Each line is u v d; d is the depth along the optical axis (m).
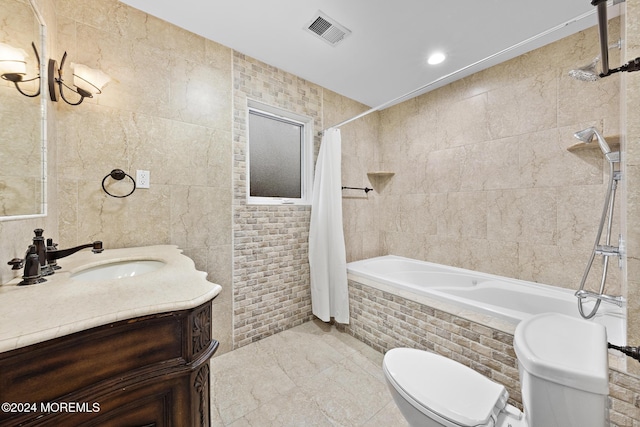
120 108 1.52
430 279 2.42
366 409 1.42
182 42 1.74
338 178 2.34
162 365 0.69
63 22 1.37
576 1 1.47
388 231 3.02
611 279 1.62
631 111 0.86
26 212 1.02
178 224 1.74
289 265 2.35
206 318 0.82
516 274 2.04
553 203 1.85
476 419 0.83
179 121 1.73
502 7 1.53
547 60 1.85
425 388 0.98
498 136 2.12
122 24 1.53
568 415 0.64
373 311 2.04
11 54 0.93
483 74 2.21
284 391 1.55
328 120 2.61
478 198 2.26
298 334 2.25
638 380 0.95
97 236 1.46
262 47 1.94
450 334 1.55
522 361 0.71
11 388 0.50
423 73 2.29
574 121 1.75
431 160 2.60
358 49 1.96
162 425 0.69
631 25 0.87
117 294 0.74
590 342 0.75
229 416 1.36
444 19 1.63
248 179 2.12
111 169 1.50
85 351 0.58
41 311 0.61
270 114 2.30
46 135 1.17
